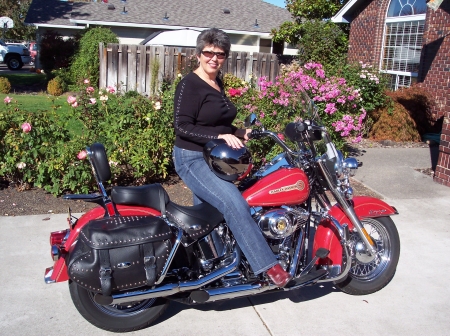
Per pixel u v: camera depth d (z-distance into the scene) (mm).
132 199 3291
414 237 5227
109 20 23812
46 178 5992
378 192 6738
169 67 13945
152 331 3430
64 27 24281
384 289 4133
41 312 3613
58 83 16562
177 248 3111
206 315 3658
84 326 3463
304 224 3492
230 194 3236
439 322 3664
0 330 3371
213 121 3400
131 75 14297
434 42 11328
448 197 6617
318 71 7492
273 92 6953
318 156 3572
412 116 11164
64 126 6359
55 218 5305
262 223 3311
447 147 7113
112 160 6129
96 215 3309
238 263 3287
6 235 4840
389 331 3525
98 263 2889
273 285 3338
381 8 13539
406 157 8945
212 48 3297
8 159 5816
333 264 3650
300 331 3490
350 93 7574
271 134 3521
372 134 10766
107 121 6375
